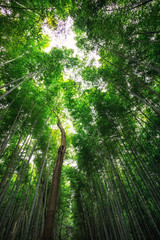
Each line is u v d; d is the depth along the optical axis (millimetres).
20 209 4367
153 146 5211
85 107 6348
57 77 6195
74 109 6559
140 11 3627
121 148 5613
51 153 7309
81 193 7992
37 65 5348
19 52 4656
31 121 5250
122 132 5270
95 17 3812
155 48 3895
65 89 6809
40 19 4004
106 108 5344
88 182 6738
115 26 3842
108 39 4094
